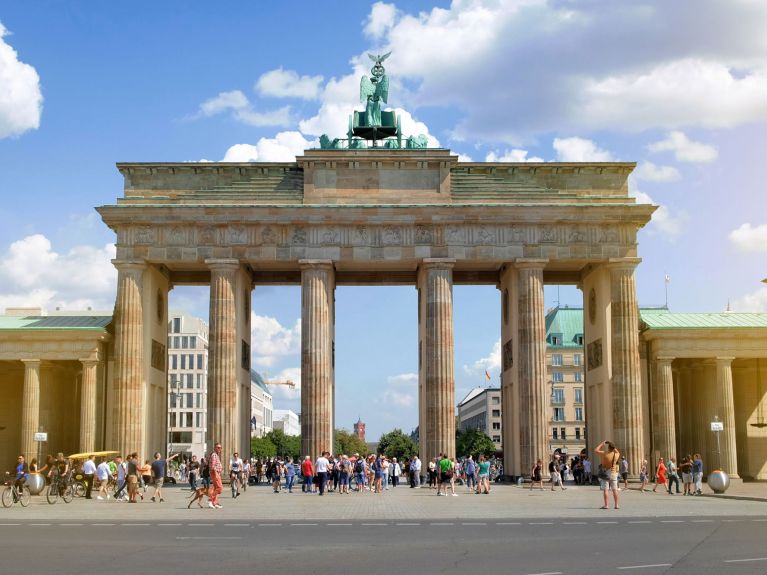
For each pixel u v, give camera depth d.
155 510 64.06
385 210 105.75
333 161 107.25
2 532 46.25
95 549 37.97
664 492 88.69
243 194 107.19
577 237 106.12
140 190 107.44
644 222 106.06
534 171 108.62
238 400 106.25
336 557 35.06
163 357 113.62
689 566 31.50
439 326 104.44
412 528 48.12
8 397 113.56
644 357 108.62
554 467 95.00
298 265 108.44
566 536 42.84
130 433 101.88
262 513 60.53
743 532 43.97
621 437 103.00
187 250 105.19
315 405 103.38
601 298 108.88
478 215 106.00
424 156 107.19
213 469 66.38
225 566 32.44
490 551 36.78
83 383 103.88
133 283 104.19
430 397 103.94
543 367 104.69
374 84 113.88
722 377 105.44
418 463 100.38
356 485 98.62
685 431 119.88
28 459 102.00
